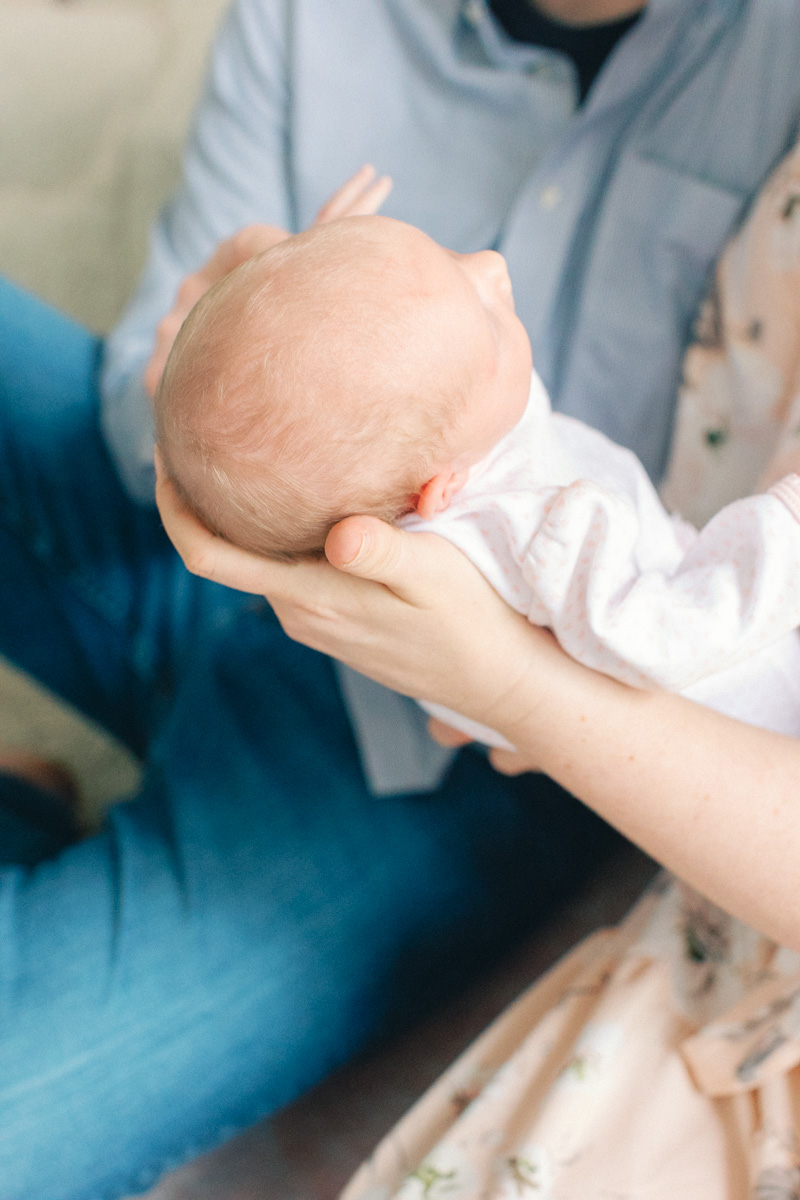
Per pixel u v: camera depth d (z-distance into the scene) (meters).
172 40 2.30
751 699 0.65
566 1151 0.62
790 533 0.53
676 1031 0.68
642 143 0.88
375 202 0.72
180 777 0.94
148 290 1.04
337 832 0.89
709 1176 0.61
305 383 0.49
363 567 0.48
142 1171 0.81
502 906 0.91
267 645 1.03
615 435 0.97
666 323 0.90
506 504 0.54
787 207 0.75
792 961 0.64
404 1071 1.00
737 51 0.83
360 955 0.85
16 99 2.12
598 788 0.59
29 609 1.08
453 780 0.94
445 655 0.57
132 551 1.06
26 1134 0.74
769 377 0.78
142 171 1.99
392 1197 0.66
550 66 0.92
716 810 0.57
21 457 1.00
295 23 0.96
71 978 0.79
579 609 0.54
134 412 0.93
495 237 0.99
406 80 0.96
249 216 1.04
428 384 0.50
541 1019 0.73
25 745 1.33
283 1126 0.98
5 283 1.02
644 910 0.77
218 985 0.81
